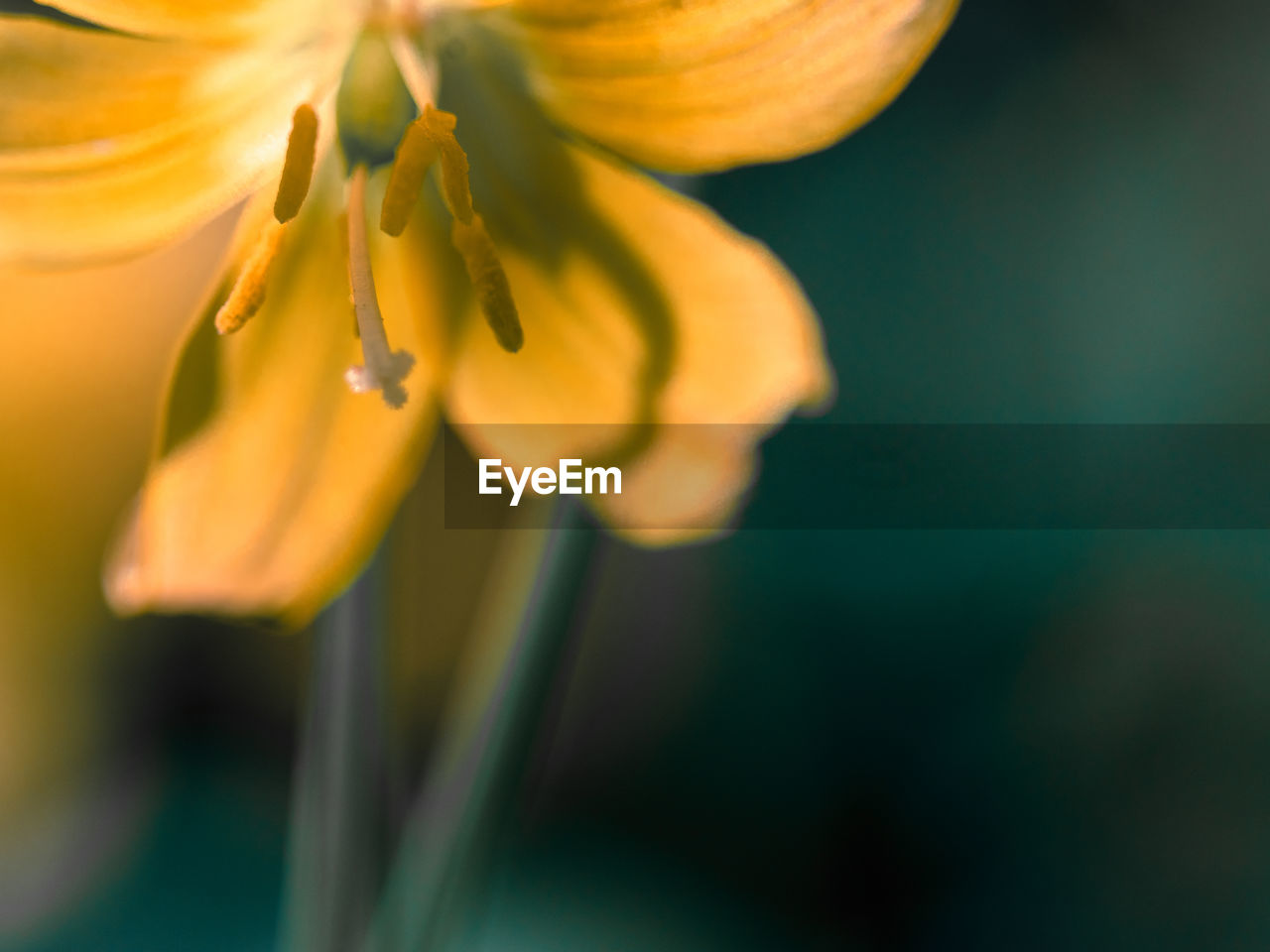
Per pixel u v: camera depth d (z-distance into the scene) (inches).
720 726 15.0
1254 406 15.6
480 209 7.1
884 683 15.0
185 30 6.9
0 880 12.9
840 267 16.4
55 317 10.1
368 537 7.0
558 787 14.8
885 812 14.7
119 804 13.4
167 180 6.9
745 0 6.7
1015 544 15.2
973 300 16.4
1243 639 14.5
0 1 9.1
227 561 6.9
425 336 7.1
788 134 6.8
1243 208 16.3
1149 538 15.1
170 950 12.9
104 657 12.6
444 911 7.0
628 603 15.0
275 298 7.1
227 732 13.9
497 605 7.2
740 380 6.9
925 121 16.7
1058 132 16.8
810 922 14.4
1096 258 16.4
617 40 6.9
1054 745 14.6
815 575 15.1
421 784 10.4
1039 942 14.1
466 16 7.1
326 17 7.1
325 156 7.1
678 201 7.0
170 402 6.9
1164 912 13.9
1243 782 14.1
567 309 7.0
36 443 10.4
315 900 7.1
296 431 7.0
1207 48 16.6
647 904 14.1
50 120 6.8
